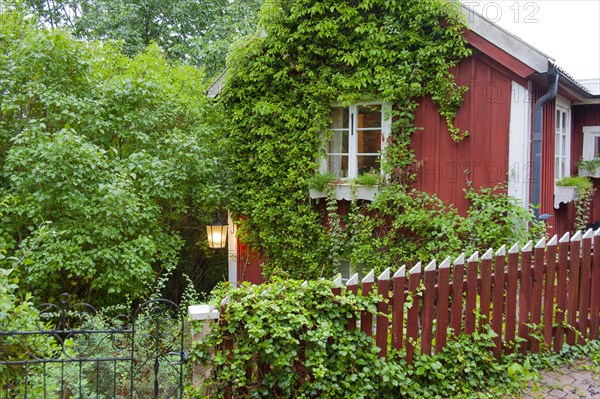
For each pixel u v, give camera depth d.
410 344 3.59
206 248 9.62
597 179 9.94
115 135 8.21
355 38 7.14
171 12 15.94
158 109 8.34
